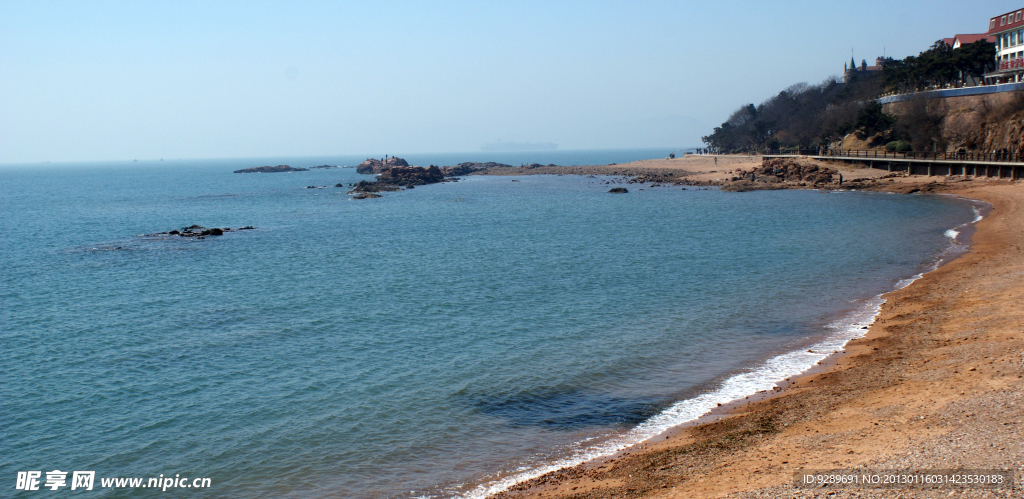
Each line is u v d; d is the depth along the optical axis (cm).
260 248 6291
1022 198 7019
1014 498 1172
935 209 7425
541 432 2053
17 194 16612
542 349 2889
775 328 3075
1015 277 3441
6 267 5409
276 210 10581
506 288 4178
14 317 3703
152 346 3080
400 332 3228
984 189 8244
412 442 2016
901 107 11619
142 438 2109
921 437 1572
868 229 6281
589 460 1825
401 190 14088
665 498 1448
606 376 2525
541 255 5497
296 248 6262
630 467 1709
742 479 1481
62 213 10844
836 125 14212
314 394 2434
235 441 2066
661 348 2841
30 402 2420
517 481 1727
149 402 2402
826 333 2941
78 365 2830
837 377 2283
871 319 3112
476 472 1806
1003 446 1430
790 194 10344
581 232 6975
